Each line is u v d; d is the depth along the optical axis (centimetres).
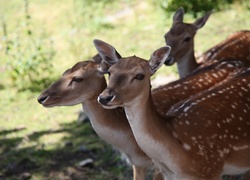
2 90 1706
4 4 2517
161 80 1559
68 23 2145
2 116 1540
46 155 1311
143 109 812
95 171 1233
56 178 1223
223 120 901
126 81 795
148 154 847
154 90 1082
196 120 882
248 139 917
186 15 1956
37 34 2091
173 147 841
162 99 1042
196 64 1340
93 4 2206
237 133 905
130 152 982
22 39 2067
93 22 2055
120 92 791
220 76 1105
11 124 1488
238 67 1139
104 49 877
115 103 791
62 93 937
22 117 1522
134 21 2053
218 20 1906
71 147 1338
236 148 905
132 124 825
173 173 868
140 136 826
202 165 864
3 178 1239
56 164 1273
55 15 2253
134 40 1888
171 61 1291
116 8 2188
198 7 1992
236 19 1895
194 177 865
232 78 984
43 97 937
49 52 1822
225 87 953
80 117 1456
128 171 1212
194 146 860
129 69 804
